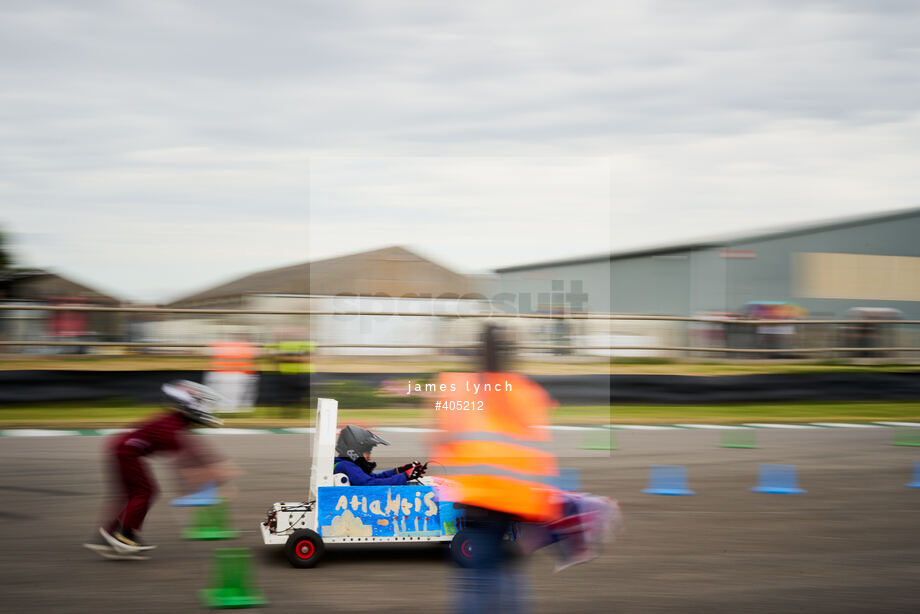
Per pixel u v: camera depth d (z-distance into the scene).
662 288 19.16
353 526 5.89
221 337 14.51
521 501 4.01
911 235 22.59
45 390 13.68
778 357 17.27
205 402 6.30
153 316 14.69
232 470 9.34
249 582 5.52
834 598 5.37
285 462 9.90
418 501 5.92
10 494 8.10
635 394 15.55
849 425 14.84
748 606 5.19
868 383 16.94
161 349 14.70
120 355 14.55
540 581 5.64
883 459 11.18
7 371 13.55
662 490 8.73
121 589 5.35
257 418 13.54
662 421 14.59
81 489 8.34
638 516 7.63
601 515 4.68
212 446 11.04
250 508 7.65
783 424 14.80
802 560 6.27
